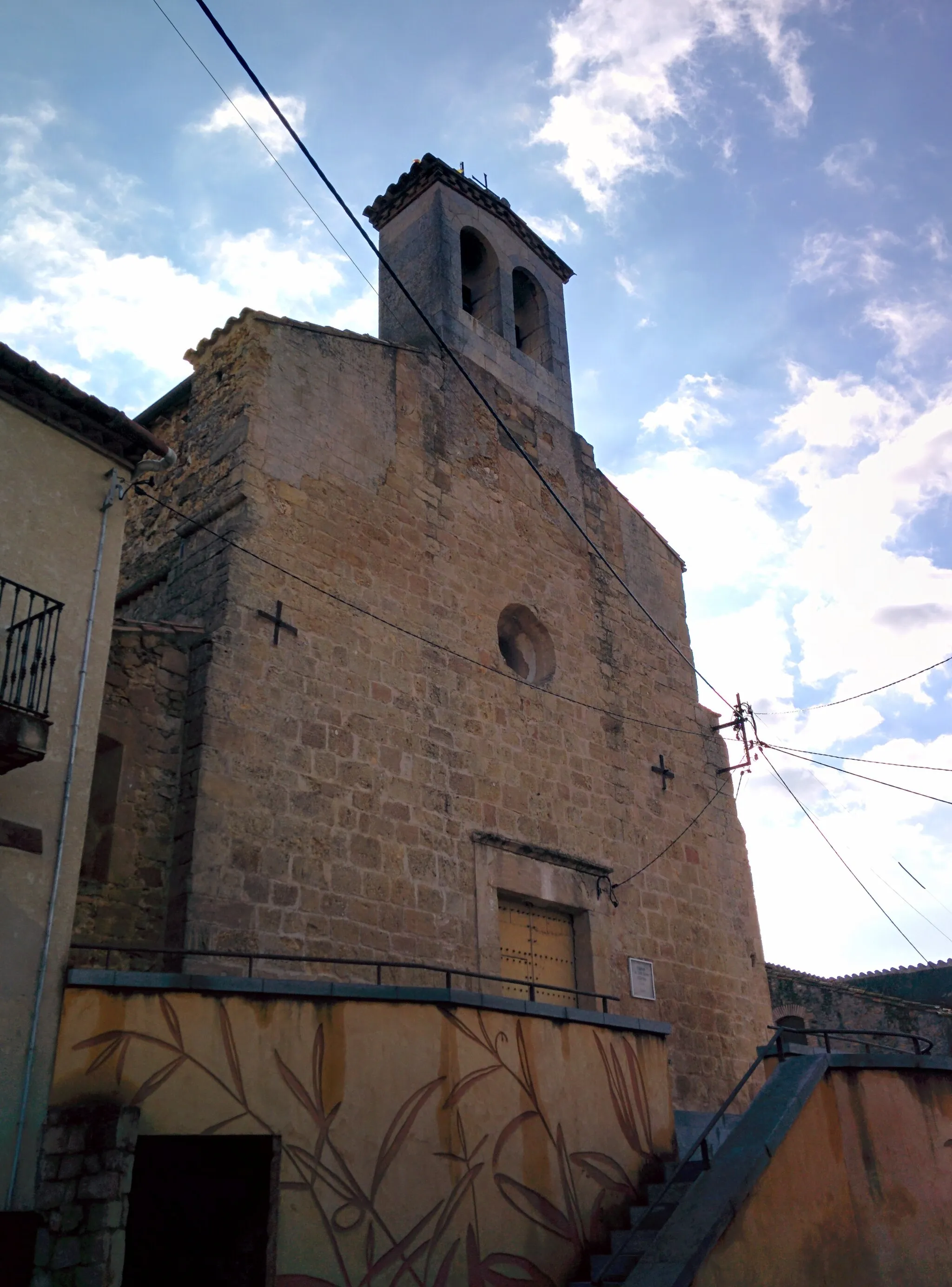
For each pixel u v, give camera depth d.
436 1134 9.40
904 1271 10.17
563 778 16.31
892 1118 10.97
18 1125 7.74
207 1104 8.34
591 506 19.59
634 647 19.05
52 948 8.43
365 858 12.98
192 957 10.99
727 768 19.69
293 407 14.81
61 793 9.04
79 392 10.16
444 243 19.27
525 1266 9.52
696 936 17.38
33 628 9.41
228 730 12.23
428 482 16.28
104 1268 7.25
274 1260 8.12
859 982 29.52
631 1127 11.02
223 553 13.29
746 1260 8.99
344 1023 9.25
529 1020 10.55
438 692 14.90
